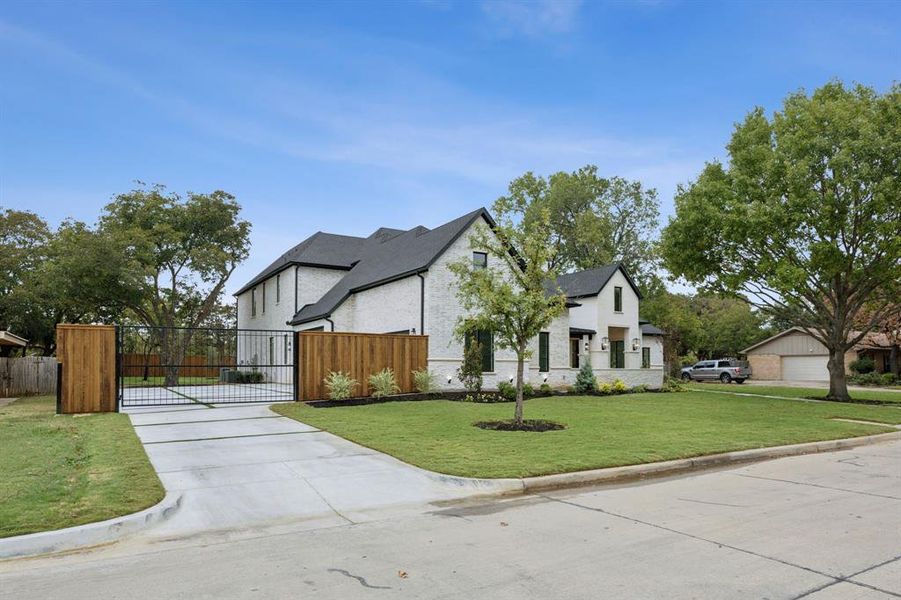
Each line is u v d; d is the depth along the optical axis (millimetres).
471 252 21047
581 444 10391
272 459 9312
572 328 29438
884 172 19375
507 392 19422
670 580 4531
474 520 6375
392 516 6562
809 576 4621
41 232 32750
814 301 22906
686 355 48594
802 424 14469
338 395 16891
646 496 7543
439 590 4344
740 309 52531
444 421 13070
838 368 23156
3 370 23281
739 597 4195
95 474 7797
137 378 33844
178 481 7926
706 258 23906
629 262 45562
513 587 4398
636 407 17594
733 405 19250
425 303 20172
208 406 16219
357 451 9938
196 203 31328
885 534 5812
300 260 29750
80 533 5547
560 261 44312
